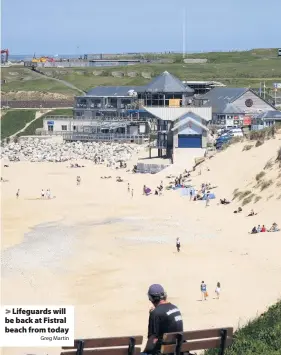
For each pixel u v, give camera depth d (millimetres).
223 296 59500
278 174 104062
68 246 83062
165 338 19969
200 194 111188
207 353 26094
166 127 156500
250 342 27266
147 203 111625
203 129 146750
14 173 152750
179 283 64500
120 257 76438
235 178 115188
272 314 35719
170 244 81438
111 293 62625
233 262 71188
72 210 108875
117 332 51969
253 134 131500
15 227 96188
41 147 192875
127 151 178625
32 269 72125
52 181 140875
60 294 62719
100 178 141875
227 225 90312
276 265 68938
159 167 144625
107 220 99500
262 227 84375
